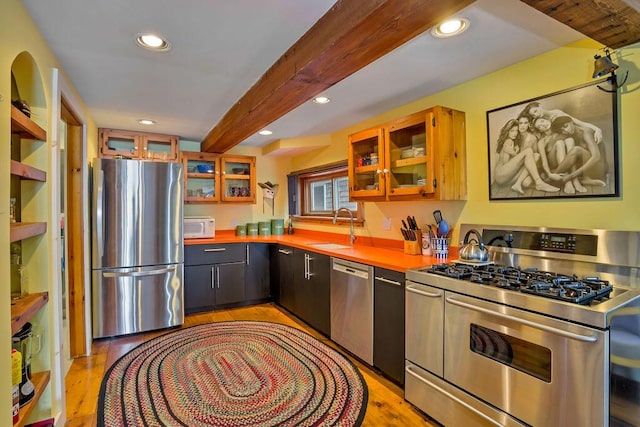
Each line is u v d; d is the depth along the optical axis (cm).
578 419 135
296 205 491
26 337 154
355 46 156
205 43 184
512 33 176
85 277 286
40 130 164
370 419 198
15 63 161
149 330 340
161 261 346
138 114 318
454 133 241
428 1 124
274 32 174
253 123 285
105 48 188
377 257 265
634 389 141
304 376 247
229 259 412
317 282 329
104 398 219
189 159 422
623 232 168
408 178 267
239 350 292
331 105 296
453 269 200
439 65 215
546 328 142
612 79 173
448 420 185
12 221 157
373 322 252
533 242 202
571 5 127
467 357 175
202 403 213
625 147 170
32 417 171
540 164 203
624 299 143
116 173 325
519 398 154
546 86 200
